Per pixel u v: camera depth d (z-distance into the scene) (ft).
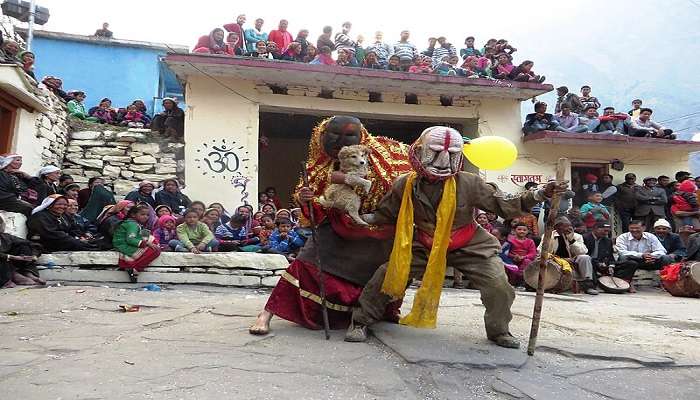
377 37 44.50
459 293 27.53
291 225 29.73
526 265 31.91
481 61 44.80
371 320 13.23
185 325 14.71
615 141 44.06
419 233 13.25
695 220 42.19
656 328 17.35
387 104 42.55
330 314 14.39
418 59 43.42
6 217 24.21
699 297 31.78
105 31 56.29
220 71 38.11
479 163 12.67
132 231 25.04
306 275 14.33
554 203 11.90
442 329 14.74
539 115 44.37
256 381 9.64
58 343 12.25
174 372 10.00
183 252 26.11
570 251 34.17
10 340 12.63
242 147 39.34
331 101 41.47
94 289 22.41
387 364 11.02
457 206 12.76
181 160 38.37
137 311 17.28
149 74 56.90
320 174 14.49
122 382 9.36
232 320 15.55
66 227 26.58
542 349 12.84
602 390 10.07
